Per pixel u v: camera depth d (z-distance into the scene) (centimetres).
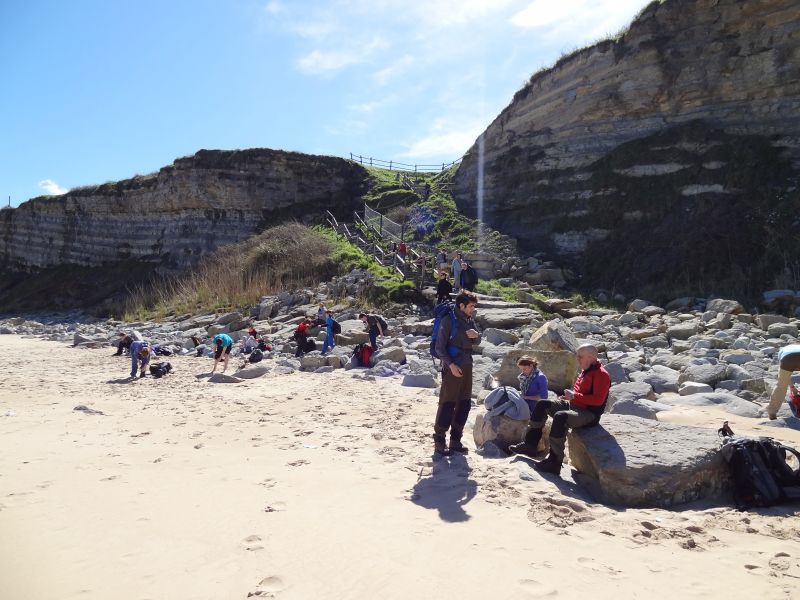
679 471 548
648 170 2588
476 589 370
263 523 485
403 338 1792
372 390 1169
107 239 5291
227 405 1057
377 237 3412
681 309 1917
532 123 3312
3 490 583
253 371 1402
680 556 424
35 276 5744
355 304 2383
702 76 2542
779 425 821
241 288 3039
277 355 1783
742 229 2105
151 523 490
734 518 503
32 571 402
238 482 600
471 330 697
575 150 3002
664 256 2266
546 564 406
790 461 609
